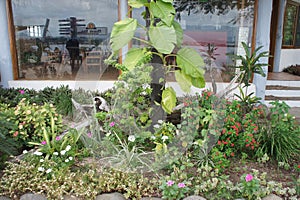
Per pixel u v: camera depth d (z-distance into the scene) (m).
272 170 2.76
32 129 3.14
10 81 5.36
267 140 2.95
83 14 6.39
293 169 2.78
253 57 3.95
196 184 2.46
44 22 6.15
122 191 2.39
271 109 3.09
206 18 5.89
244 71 3.96
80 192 2.31
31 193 2.33
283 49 7.43
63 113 3.64
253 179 2.33
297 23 7.66
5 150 2.64
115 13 6.38
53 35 6.25
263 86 5.14
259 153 2.88
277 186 2.43
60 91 4.62
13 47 5.50
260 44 5.01
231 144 2.87
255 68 3.90
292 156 2.93
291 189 2.38
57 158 2.63
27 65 5.89
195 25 5.97
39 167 2.49
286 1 7.24
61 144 2.81
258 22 5.04
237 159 2.94
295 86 5.87
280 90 5.55
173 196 2.26
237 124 2.92
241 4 5.51
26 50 5.90
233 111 3.17
